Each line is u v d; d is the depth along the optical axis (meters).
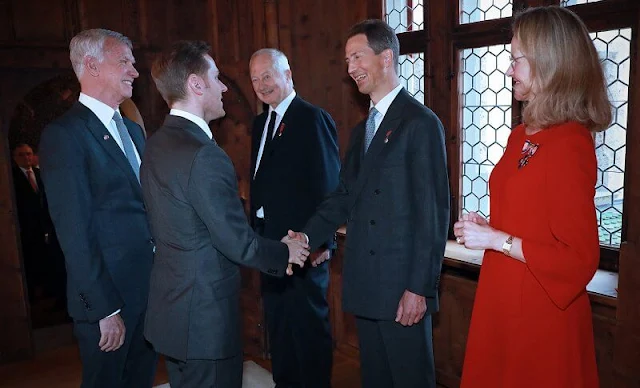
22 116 5.12
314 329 2.76
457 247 2.93
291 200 2.63
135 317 2.16
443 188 1.95
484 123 2.86
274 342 2.88
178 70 1.80
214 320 1.78
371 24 2.06
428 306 2.01
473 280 2.72
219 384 1.83
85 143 2.05
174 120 1.83
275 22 3.52
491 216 1.59
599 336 2.19
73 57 2.14
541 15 1.41
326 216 2.26
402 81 3.33
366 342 2.17
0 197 3.57
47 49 3.80
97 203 2.08
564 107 1.39
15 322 3.65
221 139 3.66
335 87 3.48
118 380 2.16
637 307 1.97
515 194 1.45
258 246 1.83
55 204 1.97
